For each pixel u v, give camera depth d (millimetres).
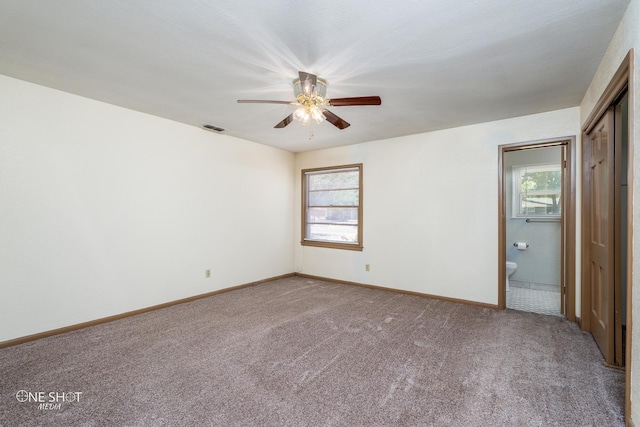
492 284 3531
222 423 1591
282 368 2156
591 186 2727
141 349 2447
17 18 1699
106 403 1754
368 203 4547
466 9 1595
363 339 2650
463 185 3732
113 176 3123
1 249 2465
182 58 2139
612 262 2162
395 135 4176
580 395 1831
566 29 1779
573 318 3074
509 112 3215
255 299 3902
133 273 3287
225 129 3955
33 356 2318
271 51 2025
